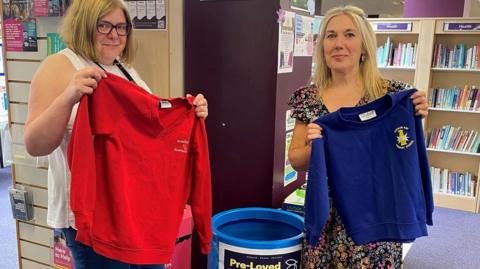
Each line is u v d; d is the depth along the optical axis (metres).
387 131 1.61
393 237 1.63
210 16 2.34
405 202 1.60
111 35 1.48
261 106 2.30
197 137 1.57
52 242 2.68
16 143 2.67
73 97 1.23
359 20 1.70
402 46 5.46
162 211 1.46
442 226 4.54
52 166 1.44
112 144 1.34
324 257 1.71
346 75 1.75
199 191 1.61
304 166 1.76
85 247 1.43
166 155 1.47
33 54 2.54
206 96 2.43
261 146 2.34
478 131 5.24
